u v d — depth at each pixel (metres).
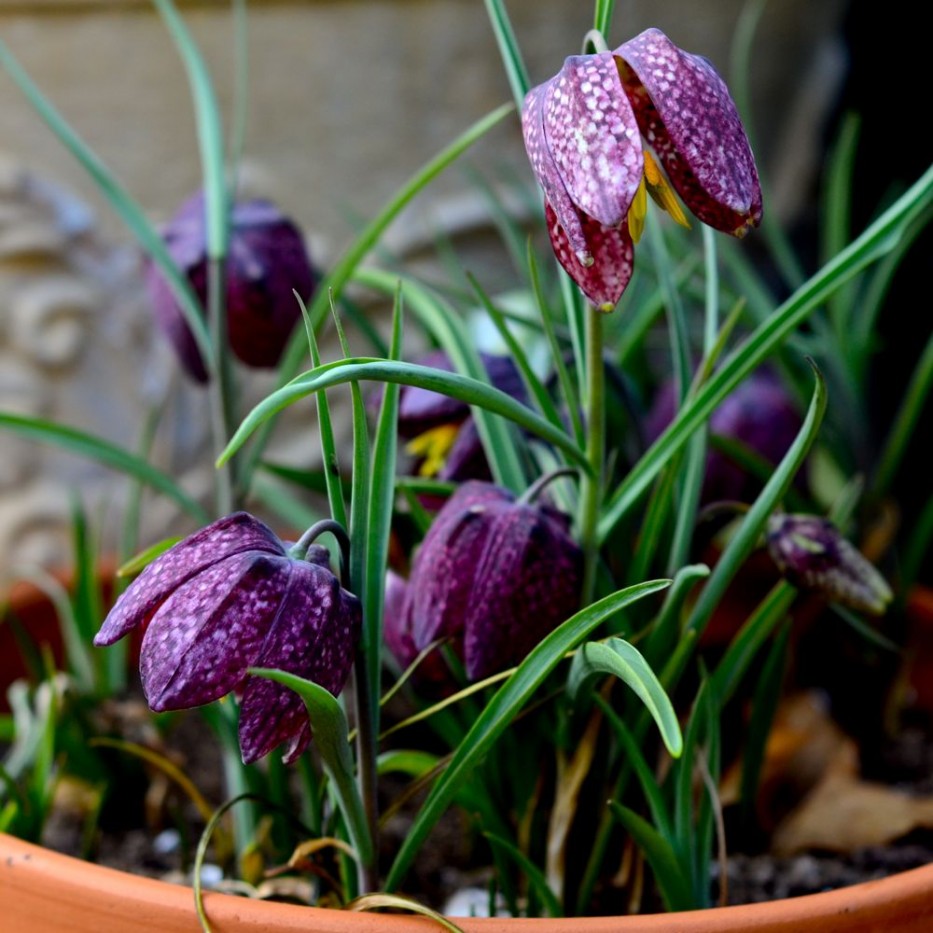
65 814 0.52
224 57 0.72
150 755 0.48
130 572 0.43
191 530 0.69
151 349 0.69
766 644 0.53
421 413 0.45
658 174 0.39
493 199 0.58
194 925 0.40
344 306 0.52
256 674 0.37
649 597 0.46
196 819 0.52
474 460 0.46
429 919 0.39
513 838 0.47
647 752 0.45
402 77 0.74
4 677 0.56
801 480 0.52
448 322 0.47
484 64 0.75
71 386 0.67
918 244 0.63
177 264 0.50
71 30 0.70
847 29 0.68
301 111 0.74
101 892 0.40
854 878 0.49
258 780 0.48
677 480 0.47
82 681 0.55
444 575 0.42
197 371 0.52
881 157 0.67
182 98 0.73
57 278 0.66
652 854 0.42
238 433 0.36
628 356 0.53
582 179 0.37
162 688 0.37
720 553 0.59
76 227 0.67
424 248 0.75
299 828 0.44
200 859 0.41
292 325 0.50
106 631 0.38
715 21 0.75
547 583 0.42
